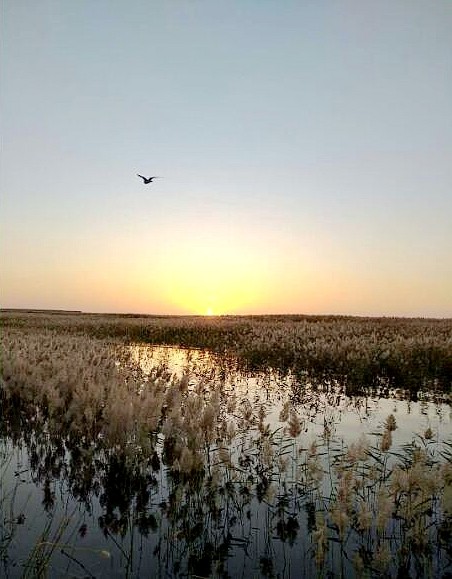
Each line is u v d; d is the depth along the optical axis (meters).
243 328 29.69
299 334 23.06
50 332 28.84
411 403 11.04
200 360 19.27
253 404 10.72
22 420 8.69
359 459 5.66
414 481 4.71
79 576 4.13
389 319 46.25
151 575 4.18
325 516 5.18
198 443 6.41
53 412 8.11
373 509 5.27
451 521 4.81
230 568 4.31
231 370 16.22
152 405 7.19
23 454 7.00
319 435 8.24
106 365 13.34
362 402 11.08
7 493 5.70
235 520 5.16
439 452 7.21
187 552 4.55
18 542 4.64
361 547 4.62
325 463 6.79
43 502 5.51
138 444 6.48
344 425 8.95
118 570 4.23
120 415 6.62
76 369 10.95
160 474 6.41
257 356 18.30
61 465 6.60
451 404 10.80
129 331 32.00
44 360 12.65
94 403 8.07
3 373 10.30
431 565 4.32
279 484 6.06
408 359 14.97
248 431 8.33
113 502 5.56
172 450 7.15
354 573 4.21
